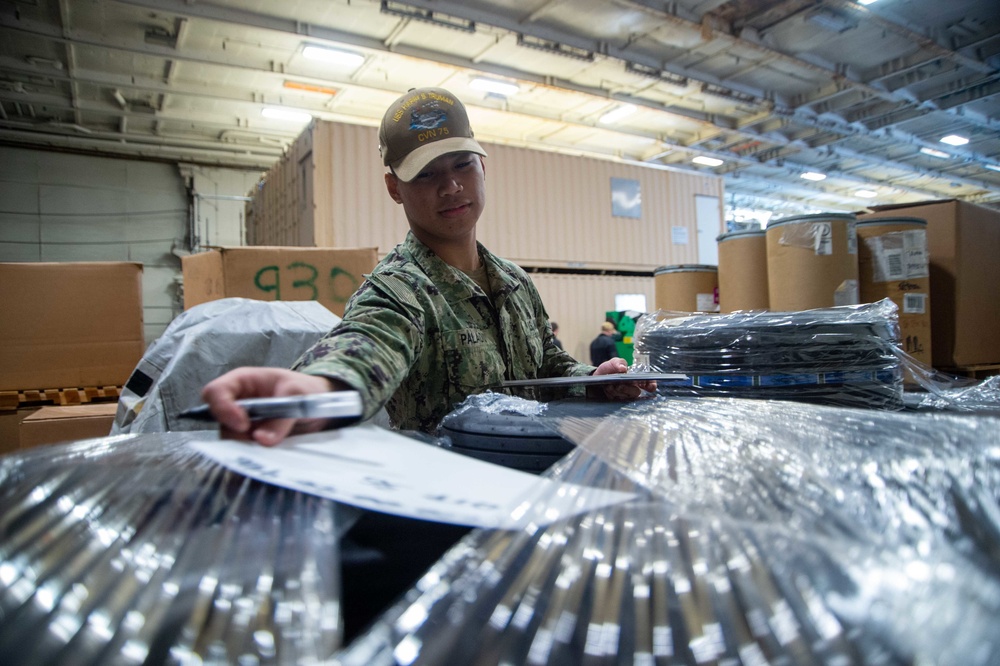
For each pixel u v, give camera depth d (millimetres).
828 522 293
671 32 6805
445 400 954
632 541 293
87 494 361
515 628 251
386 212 5434
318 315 1846
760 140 9797
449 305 996
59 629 244
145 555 292
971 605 235
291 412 426
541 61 7293
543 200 6477
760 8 6465
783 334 835
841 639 226
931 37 6883
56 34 6035
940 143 10523
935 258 1917
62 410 1979
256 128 8836
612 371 844
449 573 284
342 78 7461
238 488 377
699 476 361
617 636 245
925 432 451
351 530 349
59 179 8797
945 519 301
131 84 7191
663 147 10242
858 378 822
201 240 9516
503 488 359
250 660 233
